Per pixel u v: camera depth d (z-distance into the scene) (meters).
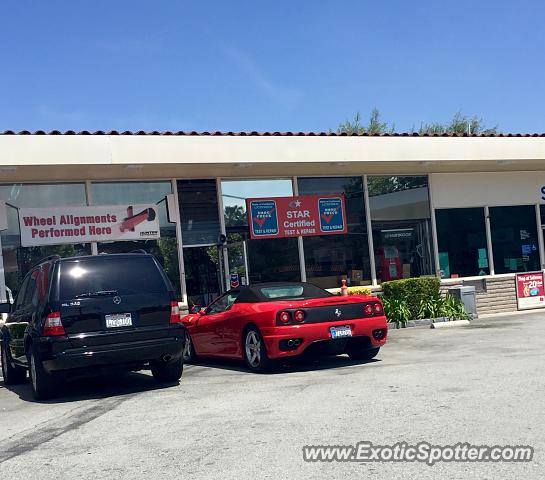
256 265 15.92
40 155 12.47
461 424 5.70
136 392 8.73
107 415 7.21
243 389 8.16
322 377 8.64
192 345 11.51
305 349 9.27
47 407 8.13
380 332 9.86
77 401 8.41
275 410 6.71
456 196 18.20
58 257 8.91
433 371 8.46
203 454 5.32
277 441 5.52
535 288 18.50
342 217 16.86
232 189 15.88
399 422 5.88
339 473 4.66
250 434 5.82
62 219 14.19
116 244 14.70
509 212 18.86
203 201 15.61
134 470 5.05
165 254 15.12
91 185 14.55
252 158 14.21
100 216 14.52
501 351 9.99
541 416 5.83
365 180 17.16
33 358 8.71
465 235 18.23
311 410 6.58
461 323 14.76
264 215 16.08
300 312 9.27
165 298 8.87
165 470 4.98
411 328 14.73
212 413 6.83
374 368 9.15
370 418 6.09
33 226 13.95
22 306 10.09
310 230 16.45
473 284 17.91
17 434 6.62
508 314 17.22
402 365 9.24
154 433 6.16
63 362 8.23
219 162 13.91
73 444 6.01
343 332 9.45
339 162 15.12
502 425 5.60
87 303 8.44
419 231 17.72
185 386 8.89
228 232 15.74
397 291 15.40
